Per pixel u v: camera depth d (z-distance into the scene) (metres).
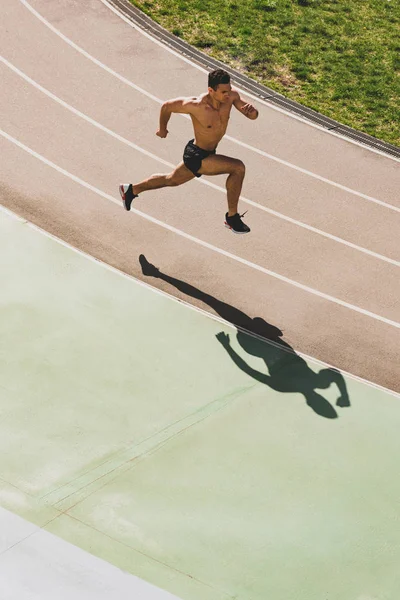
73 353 10.35
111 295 11.34
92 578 7.84
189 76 16.41
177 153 14.34
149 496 8.65
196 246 12.41
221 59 17.09
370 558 8.18
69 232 12.46
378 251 12.59
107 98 15.59
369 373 10.45
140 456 9.09
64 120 14.92
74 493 8.62
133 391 9.90
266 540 8.30
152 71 16.45
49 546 8.09
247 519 8.49
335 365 10.54
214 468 9.01
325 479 8.98
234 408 9.77
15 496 8.55
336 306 11.52
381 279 12.05
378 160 14.73
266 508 8.62
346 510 8.65
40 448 9.10
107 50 16.97
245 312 11.28
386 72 17.14
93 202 13.12
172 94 15.84
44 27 17.52
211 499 8.66
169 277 11.77
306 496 8.77
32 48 16.83
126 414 9.59
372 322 11.29
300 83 16.66
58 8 18.19
